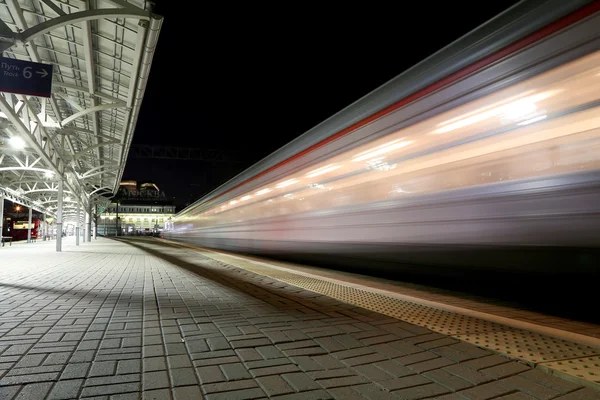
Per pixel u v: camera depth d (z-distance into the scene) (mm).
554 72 4047
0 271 8828
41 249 20375
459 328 3660
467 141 4941
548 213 4059
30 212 33562
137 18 6309
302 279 7273
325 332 3543
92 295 5504
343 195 7465
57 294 5582
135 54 7598
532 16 4297
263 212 11602
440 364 2709
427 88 5598
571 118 3885
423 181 5590
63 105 13633
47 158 13203
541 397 2172
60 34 8453
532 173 4215
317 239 8344
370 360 2797
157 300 5133
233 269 9180
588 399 2139
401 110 6066
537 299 4379
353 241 7148
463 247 4988
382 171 6410
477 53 4879
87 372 2521
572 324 3830
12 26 8594
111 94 11656
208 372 2545
